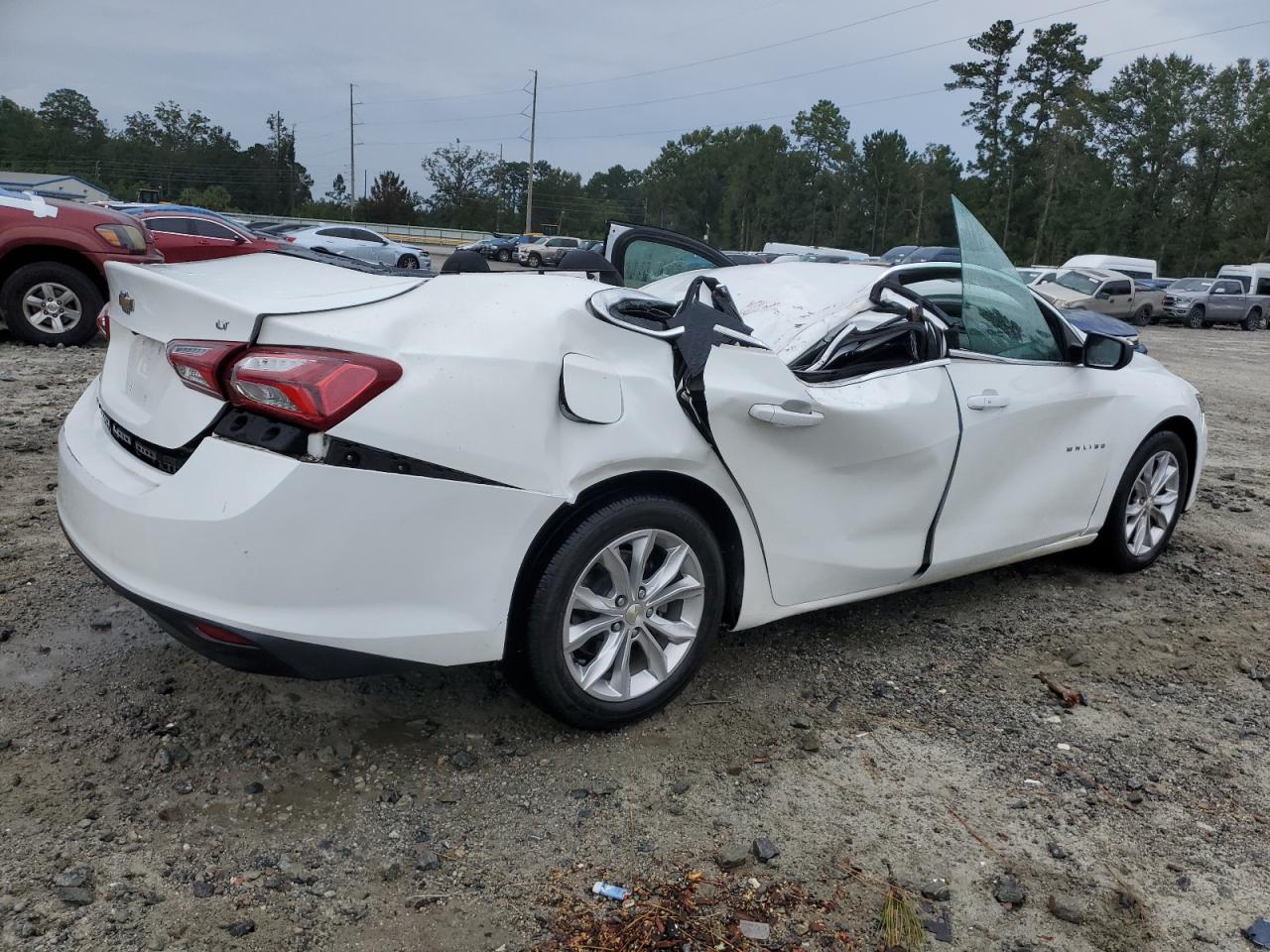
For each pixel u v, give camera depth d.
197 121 123.81
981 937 2.20
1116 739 3.11
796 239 105.69
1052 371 4.06
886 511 3.42
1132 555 4.62
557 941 2.09
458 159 104.50
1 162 121.25
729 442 2.89
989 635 3.88
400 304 2.51
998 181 79.00
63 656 3.15
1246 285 31.06
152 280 2.61
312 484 2.27
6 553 3.95
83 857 2.24
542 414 2.52
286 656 2.33
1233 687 3.54
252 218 47.53
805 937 2.15
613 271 4.20
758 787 2.71
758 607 3.16
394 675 3.18
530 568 2.62
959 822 2.61
